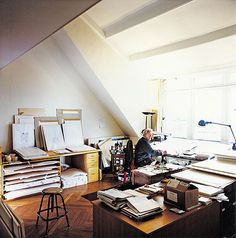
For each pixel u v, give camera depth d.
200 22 3.18
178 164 3.94
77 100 5.18
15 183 3.83
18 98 4.37
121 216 1.71
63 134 4.84
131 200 1.82
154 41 4.03
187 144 4.80
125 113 5.20
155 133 5.22
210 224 1.99
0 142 4.20
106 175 5.23
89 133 5.45
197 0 2.72
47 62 4.69
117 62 4.73
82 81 5.20
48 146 4.52
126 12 3.44
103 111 5.68
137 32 3.87
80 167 4.98
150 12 3.17
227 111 4.40
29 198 3.85
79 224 3.00
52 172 4.20
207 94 4.72
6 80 4.22
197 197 1.89
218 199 2.04
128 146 4.79
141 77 5.32
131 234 1.58
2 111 4.20
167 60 4.57
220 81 4.48
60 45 4.59
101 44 4.39
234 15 2.91
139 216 1.63
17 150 4.16
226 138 4.44
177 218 1.68
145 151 4.27
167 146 4.86
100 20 3.88
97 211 1.91
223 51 3.78
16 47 2.04
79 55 4.30
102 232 1.86
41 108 4.66
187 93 5.10
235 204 2.45
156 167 3.34
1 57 2.45
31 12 1.26
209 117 4.71
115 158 5.06
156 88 5.59
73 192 4.18
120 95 4.98
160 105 5.59
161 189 2.22
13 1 1.12
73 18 1.37
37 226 2.93
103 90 4.86
